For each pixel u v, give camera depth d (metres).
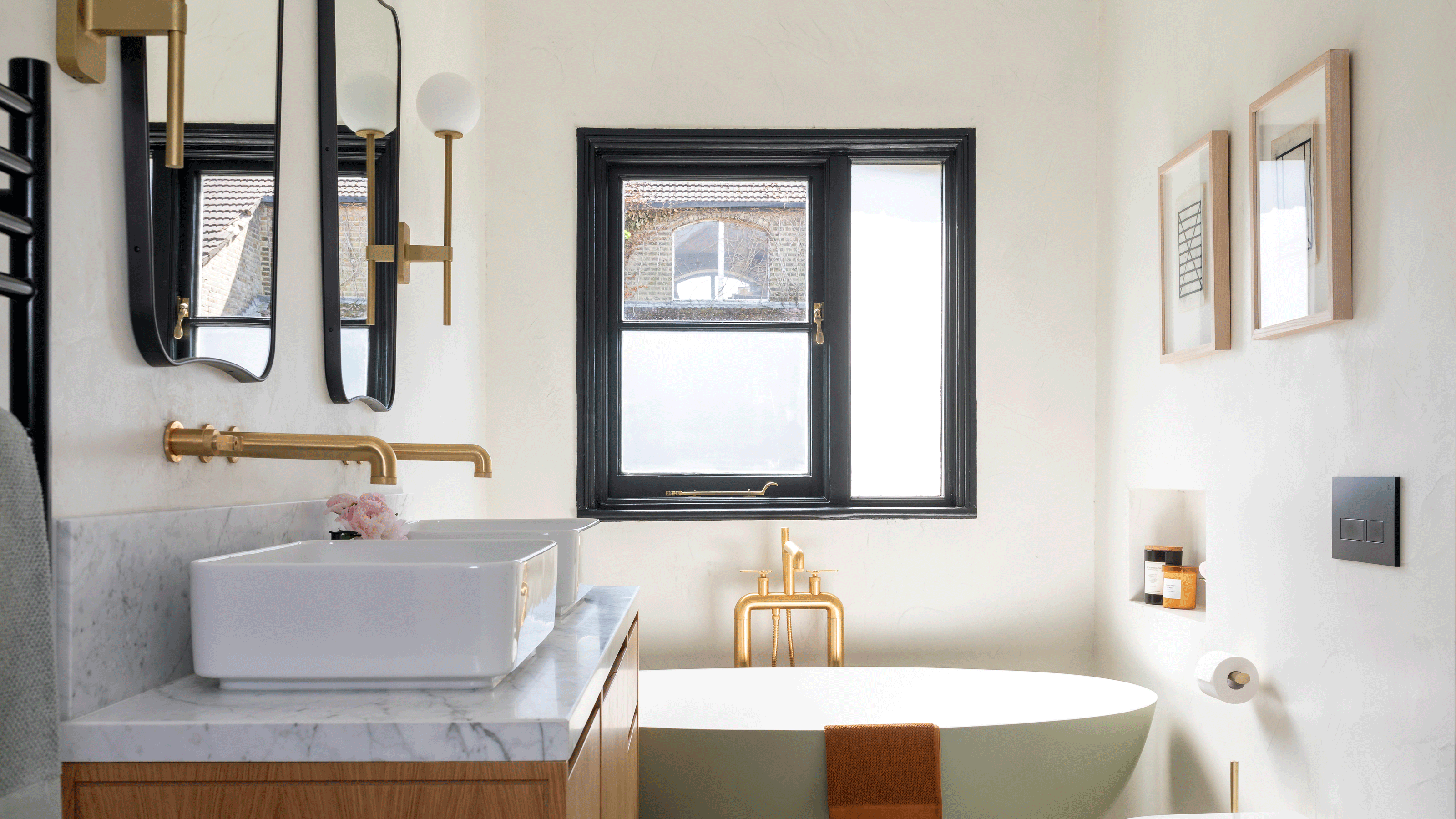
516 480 2.82
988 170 2.87
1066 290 2.86
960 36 2.87
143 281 1.05
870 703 2.68
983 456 2.85
